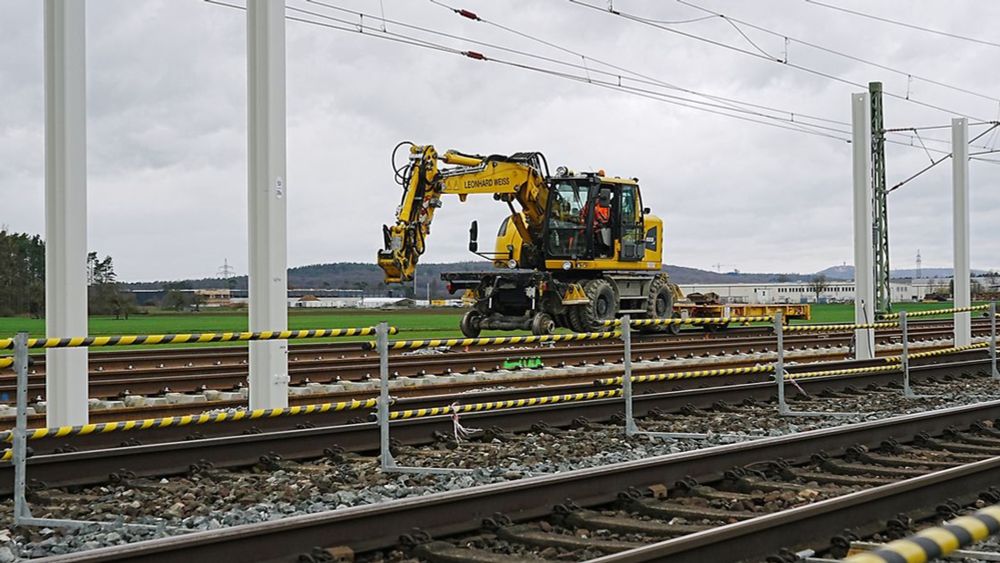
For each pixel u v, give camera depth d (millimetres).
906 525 7594
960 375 19797
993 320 19328
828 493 8773
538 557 6930
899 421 11852
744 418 13867
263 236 12531
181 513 8188
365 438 11398
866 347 20578
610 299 28625
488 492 7703
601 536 7508
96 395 15133
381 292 92812
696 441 11898
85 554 6016
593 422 13344
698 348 24812
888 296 43562
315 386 16141
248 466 10258
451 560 6809
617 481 8633
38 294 45031
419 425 11930
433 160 24859
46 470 9094
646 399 14078
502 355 21453
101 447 11023
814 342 28703
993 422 13305
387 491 8836
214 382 16469
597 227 28422
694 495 8781
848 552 7047
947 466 10180
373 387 16406
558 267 27719
